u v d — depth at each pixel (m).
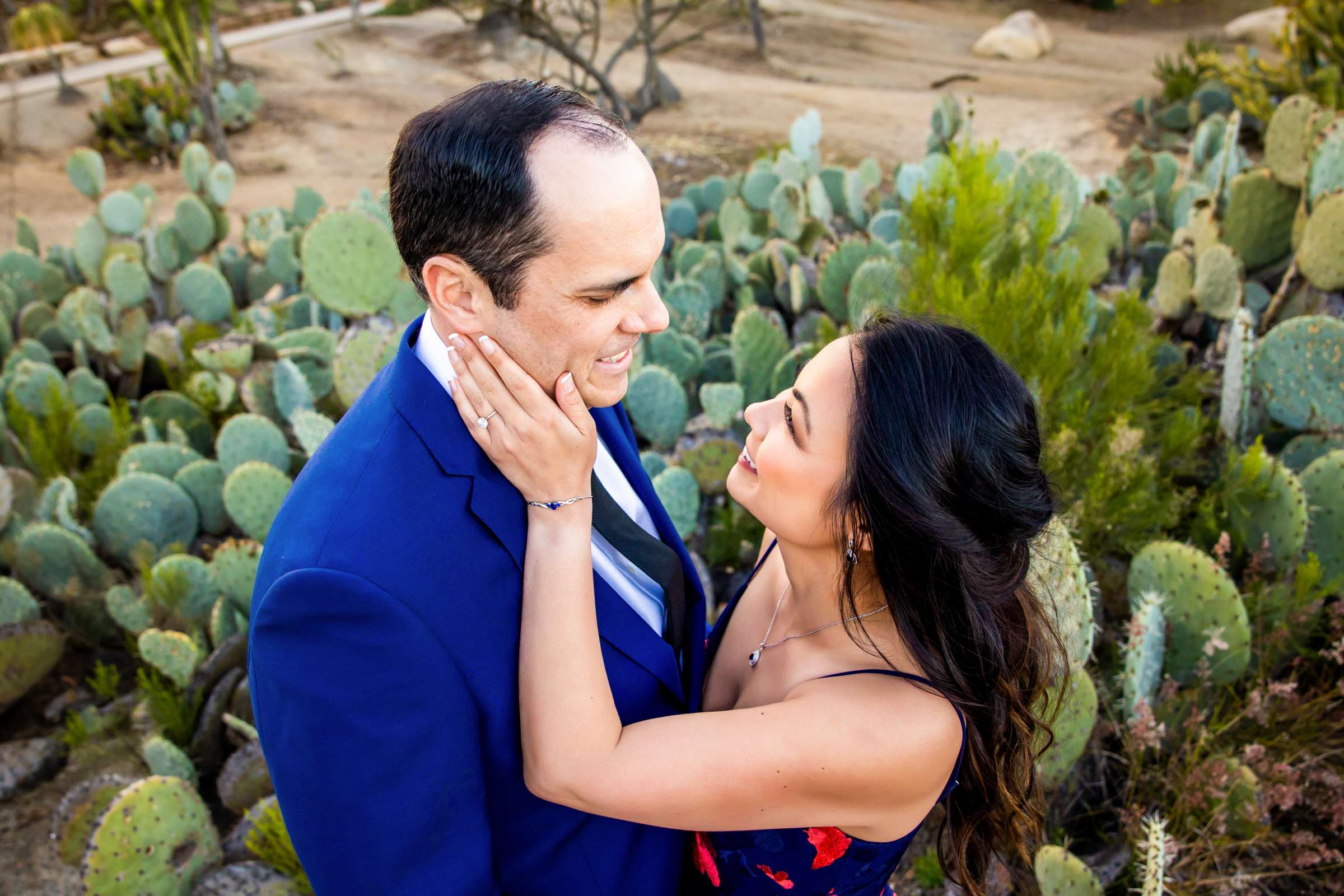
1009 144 12.25
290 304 5.88
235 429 4.19
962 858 1.58
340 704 1.10
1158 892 1.92
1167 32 17.30
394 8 20.34
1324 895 2.52
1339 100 9.25
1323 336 3.59
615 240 1.05
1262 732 2.83
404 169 1.07
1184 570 2.84
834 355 1.32
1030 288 3.51
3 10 18.97
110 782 2.87
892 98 14.69
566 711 1.21
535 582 1.22
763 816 1.29
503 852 1.35
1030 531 1.33
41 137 14.48
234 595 3.57
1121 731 2.76
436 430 1.18
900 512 1.27
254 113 14.98
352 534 1.11
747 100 14.84
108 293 6.58
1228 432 3.77
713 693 1.64
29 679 3.59
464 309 1.12
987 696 1.36
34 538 3.86
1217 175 6.38
